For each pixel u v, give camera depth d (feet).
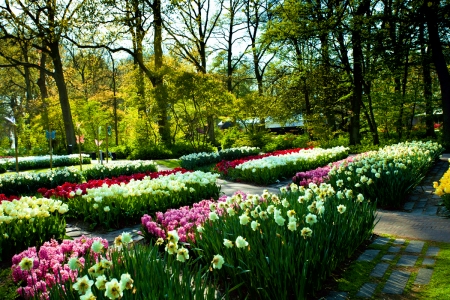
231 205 17.11
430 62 65.41
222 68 137.49
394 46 61.41
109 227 21.29
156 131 90.07
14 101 183.83
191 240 14.15
